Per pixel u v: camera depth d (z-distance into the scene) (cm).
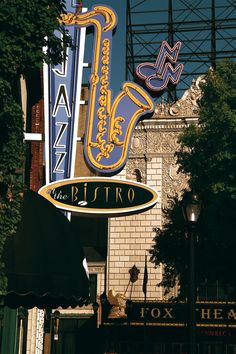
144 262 6391
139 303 5822
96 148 4116
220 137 3075
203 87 3341
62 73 3850
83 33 3969
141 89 4194
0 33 1536
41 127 3931
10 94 1569
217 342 5806
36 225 1828
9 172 1583
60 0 1755
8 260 1706
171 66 4759
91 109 4153
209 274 3569
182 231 3794
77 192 3544
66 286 1788
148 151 6575
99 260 6800
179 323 5681
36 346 3884
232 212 3041
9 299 2117
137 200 3559
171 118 6550
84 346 6625
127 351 5934
